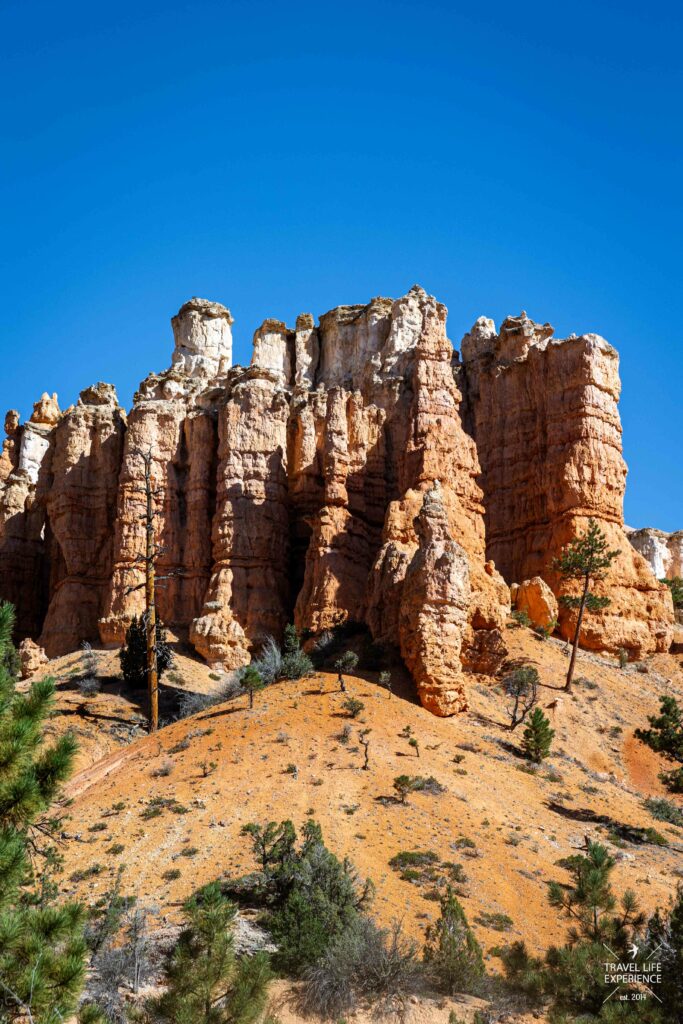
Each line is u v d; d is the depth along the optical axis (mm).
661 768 57188
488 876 37094
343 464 76875
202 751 47250
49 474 98062
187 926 29344
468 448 76938
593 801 48406
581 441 81688
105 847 38594
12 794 17781
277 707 51094
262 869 34938
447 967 28953
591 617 74188
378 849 37750
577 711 61594
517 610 73875
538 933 33688
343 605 70375
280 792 41719
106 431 92562
